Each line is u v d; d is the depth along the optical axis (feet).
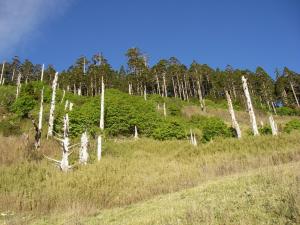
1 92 178.50
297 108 239.50
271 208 25.18
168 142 110.63
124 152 94.32
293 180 30.14
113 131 125.90
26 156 71.20
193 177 51.60
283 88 263.29
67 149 62.85
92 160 75.20
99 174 55.57
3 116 137.80
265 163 52.06
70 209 39.96
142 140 115.24
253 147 72.02
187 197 37.73
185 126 131.64
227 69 270.05
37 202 42.96
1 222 36.78
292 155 54.90
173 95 293.02
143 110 151.02
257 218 24.12
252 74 261.03
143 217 32.19
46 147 82.48
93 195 46.11
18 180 52.90
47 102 162.09
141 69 232.12
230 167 53.93
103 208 42.96
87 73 234.38
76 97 176.14
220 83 269.64
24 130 114.83
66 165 61.67
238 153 67.82
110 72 233.96
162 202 38.58
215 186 39.45
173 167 61.72
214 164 58.13
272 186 30.91
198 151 78.95
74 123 114.01
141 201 43.37
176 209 31.96
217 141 85.40
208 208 28.32
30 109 139.23
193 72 261.85
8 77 285.43
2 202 43.14
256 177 37.50
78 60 247.91
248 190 32.65
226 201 30.25
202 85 282.77
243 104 236.63
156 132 124.47
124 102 144.87
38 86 171.63
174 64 259.19
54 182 51.16
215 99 254.06
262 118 197.36
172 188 46.85
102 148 91.97
